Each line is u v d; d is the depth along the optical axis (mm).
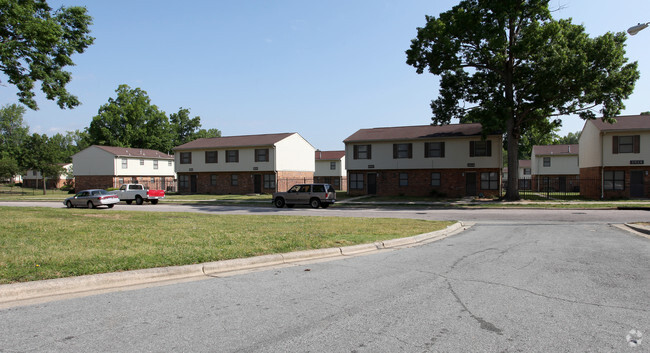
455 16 26312
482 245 10188
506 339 3980
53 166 51188
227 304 5113
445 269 7254
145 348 3707
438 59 26922
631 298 5391
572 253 8891
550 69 24172
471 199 30969
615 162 29953
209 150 44812
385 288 5934
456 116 29703
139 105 65750
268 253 8117
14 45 18328
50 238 9406
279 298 5395
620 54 24453
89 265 6555
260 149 42594
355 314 4746
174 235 10234
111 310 4824
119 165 49875
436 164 34156
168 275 6578
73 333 4062
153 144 67062
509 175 28672
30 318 4504
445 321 4508
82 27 21953
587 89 24984
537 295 5543
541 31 24781
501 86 29031
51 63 20719
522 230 13602
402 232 11820
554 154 47656
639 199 29016
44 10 20891
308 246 8953
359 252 9172
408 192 35094
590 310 4887
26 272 5980
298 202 26312
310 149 49250
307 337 4023
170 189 55344
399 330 4227
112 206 28375
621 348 3752
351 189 36969
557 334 4109
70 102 21484
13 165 51906
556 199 30297
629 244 10211
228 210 24250
